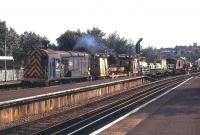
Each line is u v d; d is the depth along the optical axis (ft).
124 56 243.60
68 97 103.19
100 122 73.36
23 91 112.37
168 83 210.59
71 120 75.10
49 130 64.03
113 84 153.99
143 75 250.16
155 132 60.95
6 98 88.22
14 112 73.72
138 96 128.47
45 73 149.28
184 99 118.62
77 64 173.47
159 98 122.42
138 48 260.83
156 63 321.73
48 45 339.36
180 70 356.79
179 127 65.67
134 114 84.17
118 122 72.28
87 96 120.67
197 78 268.82
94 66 197.67
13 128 65.82
